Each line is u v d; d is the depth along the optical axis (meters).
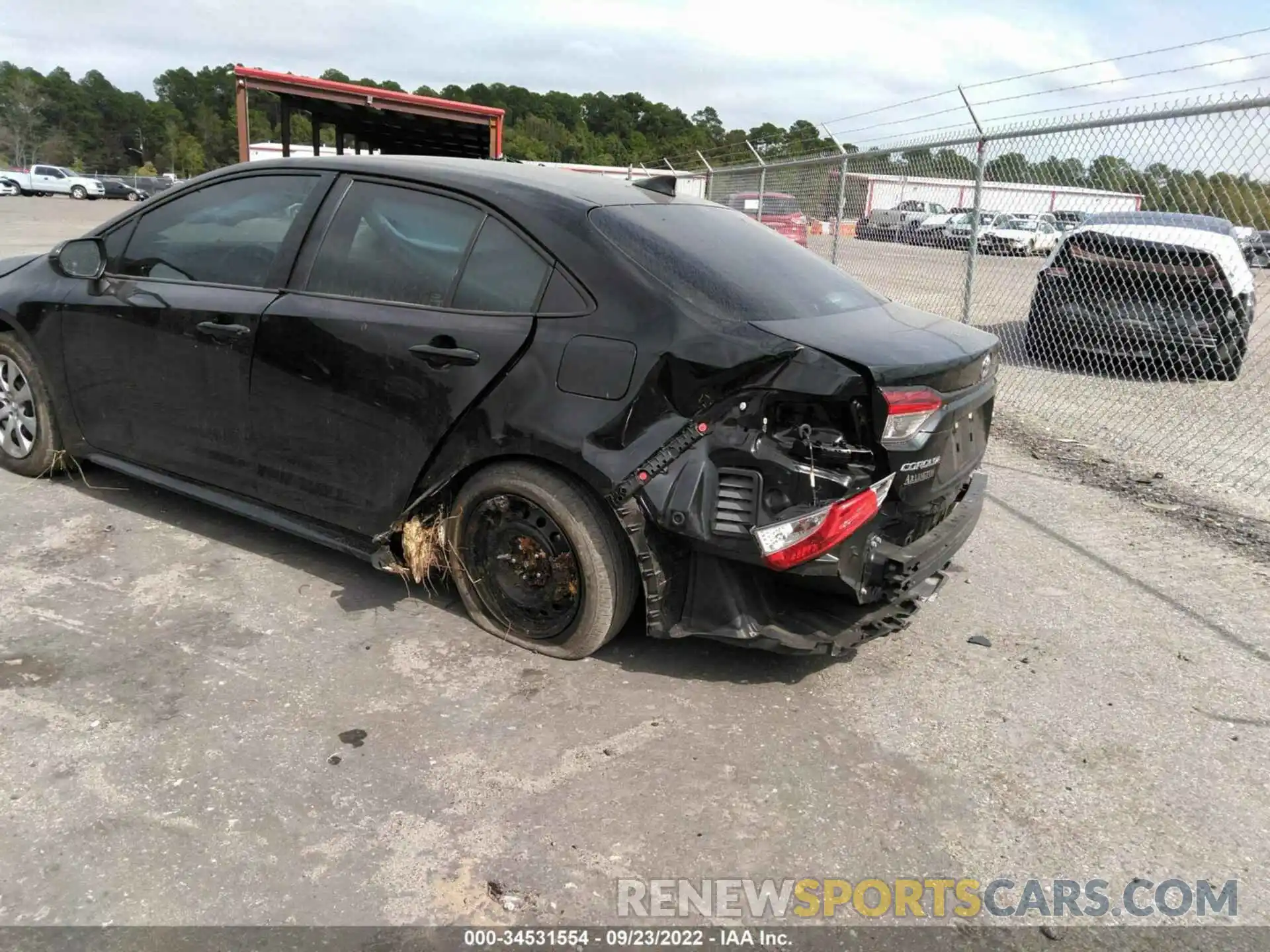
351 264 3.31
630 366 2.72
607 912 2.07
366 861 2.17
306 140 24.77
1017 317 10.20
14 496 4.23
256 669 2.97
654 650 3.23
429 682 2.96
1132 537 4.62
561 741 2.69
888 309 3.38
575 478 2.89
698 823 2.38
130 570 3.60
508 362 2.90
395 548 3.37
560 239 2.94
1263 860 2.36
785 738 2.77
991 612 3.73
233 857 2.16
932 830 2.41
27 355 4.20
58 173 49.12
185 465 3.79
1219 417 6.94
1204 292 7.30
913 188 8.98
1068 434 6.52
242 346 3.44
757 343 2.60
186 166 117.50
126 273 3.88
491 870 2.17
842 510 2.54
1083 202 6.74
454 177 3.21
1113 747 2.82
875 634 2.94
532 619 3.15
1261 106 5.26
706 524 2.66
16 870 2.07
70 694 2.76
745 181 12.92
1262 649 3.50
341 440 3.27
